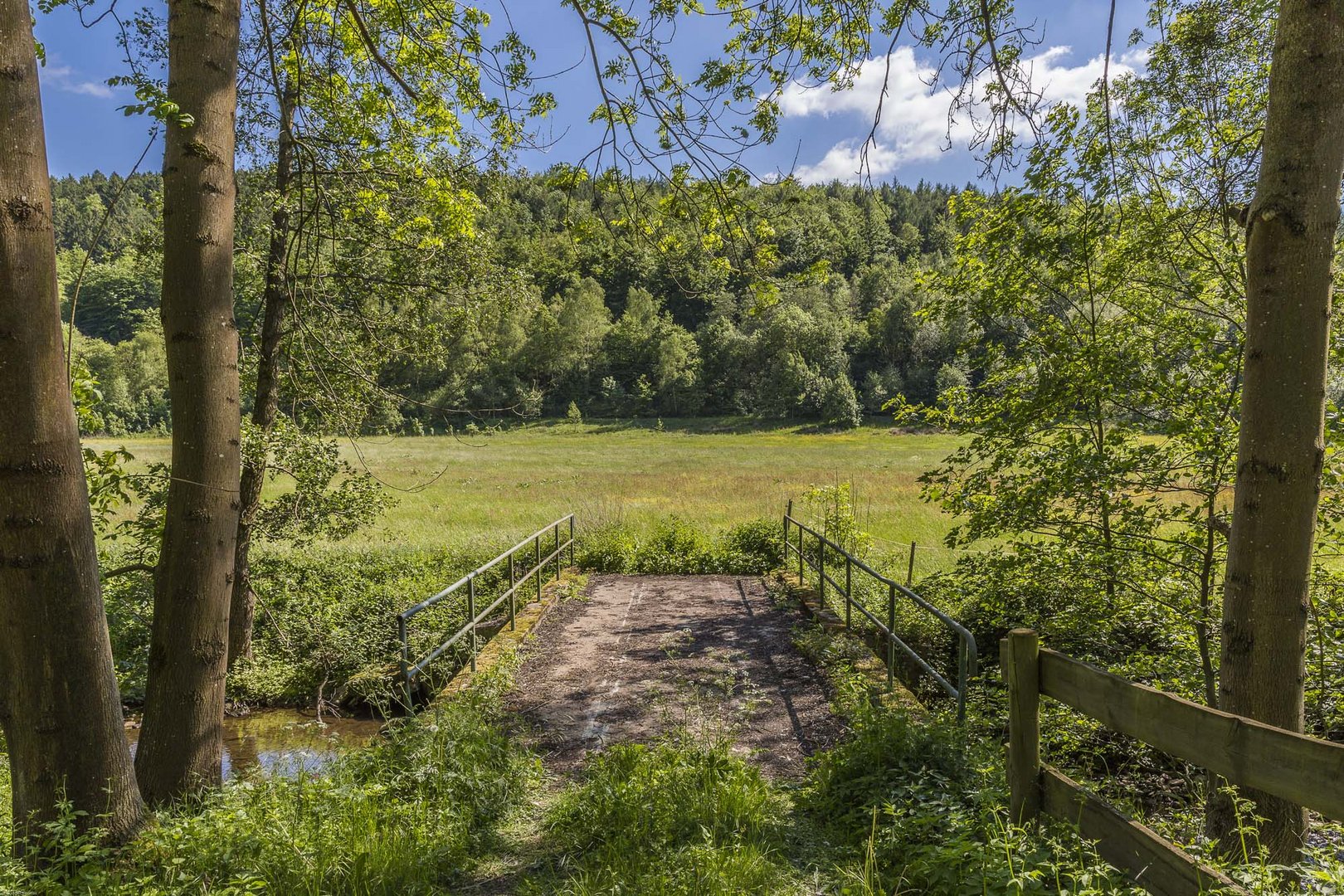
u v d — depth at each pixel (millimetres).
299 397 10602
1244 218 3611
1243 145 6164
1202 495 6555
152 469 9086
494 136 6750
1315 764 1891
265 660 10242
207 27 4469
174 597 4586
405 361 11406
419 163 8688
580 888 3447
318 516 10461
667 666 7582
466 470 36625
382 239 10203
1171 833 4535
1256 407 3512
